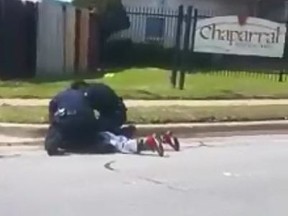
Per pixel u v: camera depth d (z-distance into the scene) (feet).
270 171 35.45
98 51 88.94
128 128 40.83
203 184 31.60
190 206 27.48
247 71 88.58
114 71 82.69
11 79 66.49
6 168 33.32
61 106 38.09
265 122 50.98
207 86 70.44
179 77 72.43
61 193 28.50
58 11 73.67
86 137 38.58
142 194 29.04
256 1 116.16
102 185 30.30
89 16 83.10
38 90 58.70
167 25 102.94
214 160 37.91
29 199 27.37
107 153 38.68
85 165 34.65
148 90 63.41
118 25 92.73
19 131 41.73
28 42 69.15
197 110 52.21
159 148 38.45
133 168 34.37
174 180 32.07
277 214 26.89
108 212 25.94
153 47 96.02
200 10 112.88
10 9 66.90
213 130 47.88
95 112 39.06
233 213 26.76
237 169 35.58
